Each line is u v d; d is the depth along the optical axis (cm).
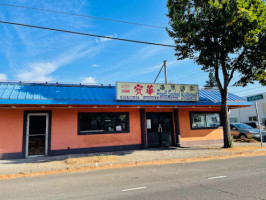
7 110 1055
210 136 1460
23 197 481
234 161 896
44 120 1117
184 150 1182
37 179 665
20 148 1041
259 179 579
